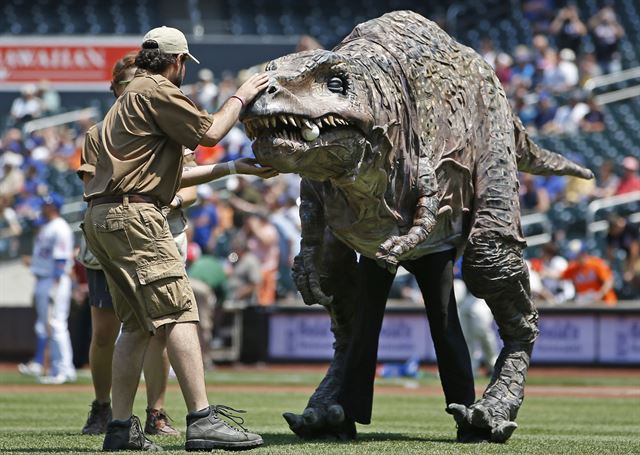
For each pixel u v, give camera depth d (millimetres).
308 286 18281
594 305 46938
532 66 66625
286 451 15812
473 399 18828
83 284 45406
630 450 17094
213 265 45188
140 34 85188
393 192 17297
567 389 38469
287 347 49375
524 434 20844
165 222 15812
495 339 44625
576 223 54594
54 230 38875
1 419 24203
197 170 16891
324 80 16312
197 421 15633
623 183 55531
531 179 56125
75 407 27891
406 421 24453
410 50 17828
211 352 49250
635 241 51812
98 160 15859
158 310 15531
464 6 79938
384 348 48562
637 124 63250
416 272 18844
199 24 85125
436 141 17859
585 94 63250
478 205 18547
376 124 16688
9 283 53375
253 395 33625
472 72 18734
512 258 18625
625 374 45969
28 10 86375
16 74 74875
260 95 15516
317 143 15930
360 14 85812
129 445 16266
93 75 75062
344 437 18547
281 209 52188
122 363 16266
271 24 85312
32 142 67188
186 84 74812
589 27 74250
